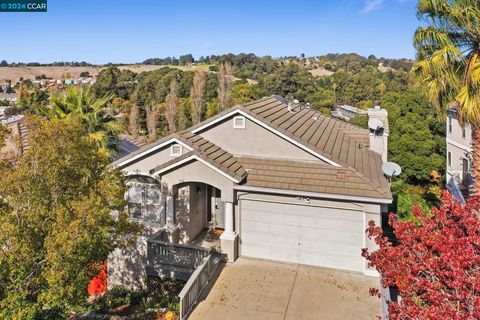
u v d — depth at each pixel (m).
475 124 14.22
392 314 8.34
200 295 13.75
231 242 16.11
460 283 7.57
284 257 16.20
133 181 17.73
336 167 16.14
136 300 15.65
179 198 17.31
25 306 9.57
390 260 9.50
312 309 12.85
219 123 17.81
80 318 13.91
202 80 62.06
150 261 16.05
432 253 9.30
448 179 32.62
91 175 11.30
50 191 10.31
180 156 16.44
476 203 10.04
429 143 35.19
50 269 9.40
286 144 16.95
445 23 14.51
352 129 24.80
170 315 13.35
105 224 10.87
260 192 15.93
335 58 146.25
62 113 19.84
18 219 9.57
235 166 16.41
